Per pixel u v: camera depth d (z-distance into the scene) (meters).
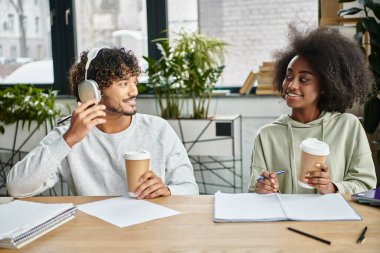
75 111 1.42
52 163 1.44
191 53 3.13
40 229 1.14
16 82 3.94
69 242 1.09
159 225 1.19
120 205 1.36
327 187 1.39
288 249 1.02
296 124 1.76
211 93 3.36
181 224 1.19
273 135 1.78
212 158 3.49
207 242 1.07
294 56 1.84
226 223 1.20
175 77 3.28
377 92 2.83
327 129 1.75
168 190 1.47
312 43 1.74
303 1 3.37
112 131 1.70
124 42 3.75
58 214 1.21
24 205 1.28
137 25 3.71
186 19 3.60
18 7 3.89
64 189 3.61
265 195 1.42
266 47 3.48
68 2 3.76
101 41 3.79
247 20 3.48
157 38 3.64
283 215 1.22
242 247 1.04
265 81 3.32
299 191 1.71
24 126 3.35
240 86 3.57
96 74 1.59
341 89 1.73
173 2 3.61
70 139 1.44
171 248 1.04
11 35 3.93
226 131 3.09
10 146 3.38
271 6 3.43
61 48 3.83
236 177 3.48
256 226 1.17
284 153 1.74
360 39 2.76
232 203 1.34
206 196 1.44
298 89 1.73
